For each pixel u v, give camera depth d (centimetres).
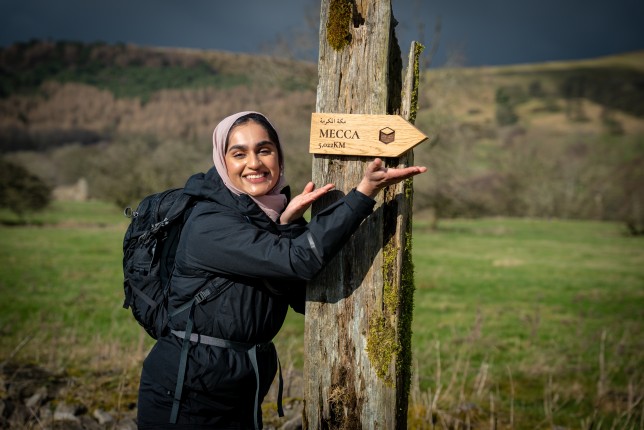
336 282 236
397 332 233
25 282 1534
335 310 236
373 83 230
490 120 11856
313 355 239
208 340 211
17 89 15125
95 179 4428
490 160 5788
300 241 202
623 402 638
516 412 565
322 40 235
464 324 1187
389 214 232
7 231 3022
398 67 242
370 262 233
